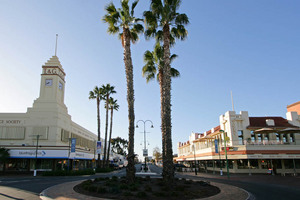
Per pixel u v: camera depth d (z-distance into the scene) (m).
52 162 41.28
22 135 42.00
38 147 40.41
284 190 17.36
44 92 45.38
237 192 15.37
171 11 18.39
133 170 16.78
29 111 43.25
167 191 13.70
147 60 24.31
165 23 18.22
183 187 14.41
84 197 12.70
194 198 12.67
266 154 37.44
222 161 45.88
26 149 40.09
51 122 42.75
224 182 23.58
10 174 38.44
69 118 48.69
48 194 14.04
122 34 21.00
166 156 15.66
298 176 31.89
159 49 23.81
